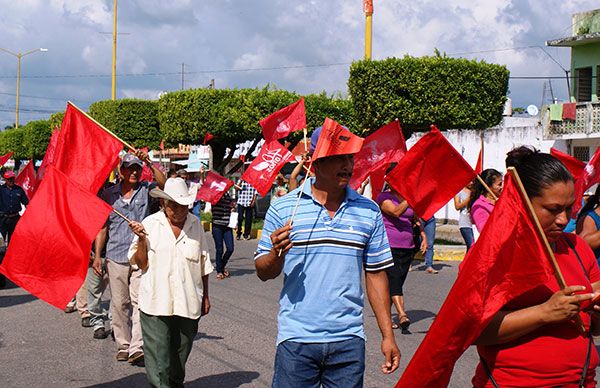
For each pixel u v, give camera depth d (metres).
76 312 10.21
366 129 19.80
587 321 3.20
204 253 6.16
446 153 4.71
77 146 6.82
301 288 3.91
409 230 8.62
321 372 3.95
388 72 18.78
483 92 19.05
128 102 34.72
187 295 5.94
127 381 6.82
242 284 12.90
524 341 3.08
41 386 6.66
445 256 17.08
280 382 3.90
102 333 8.56
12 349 8.04
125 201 7.48
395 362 3.97
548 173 3.06
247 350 7.98
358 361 3.89
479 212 6.70
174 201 5.89
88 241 5.66
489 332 3.06
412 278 13.72
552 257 2.99
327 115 25.00
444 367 3.10
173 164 15.18
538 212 3.09
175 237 5.98
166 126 27.62
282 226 4.02
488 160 28.64
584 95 28.38
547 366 3.05
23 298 11.41
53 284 5.61
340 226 3.95
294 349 3.87
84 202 5.72
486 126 19.78
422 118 18.86
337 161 3.97
